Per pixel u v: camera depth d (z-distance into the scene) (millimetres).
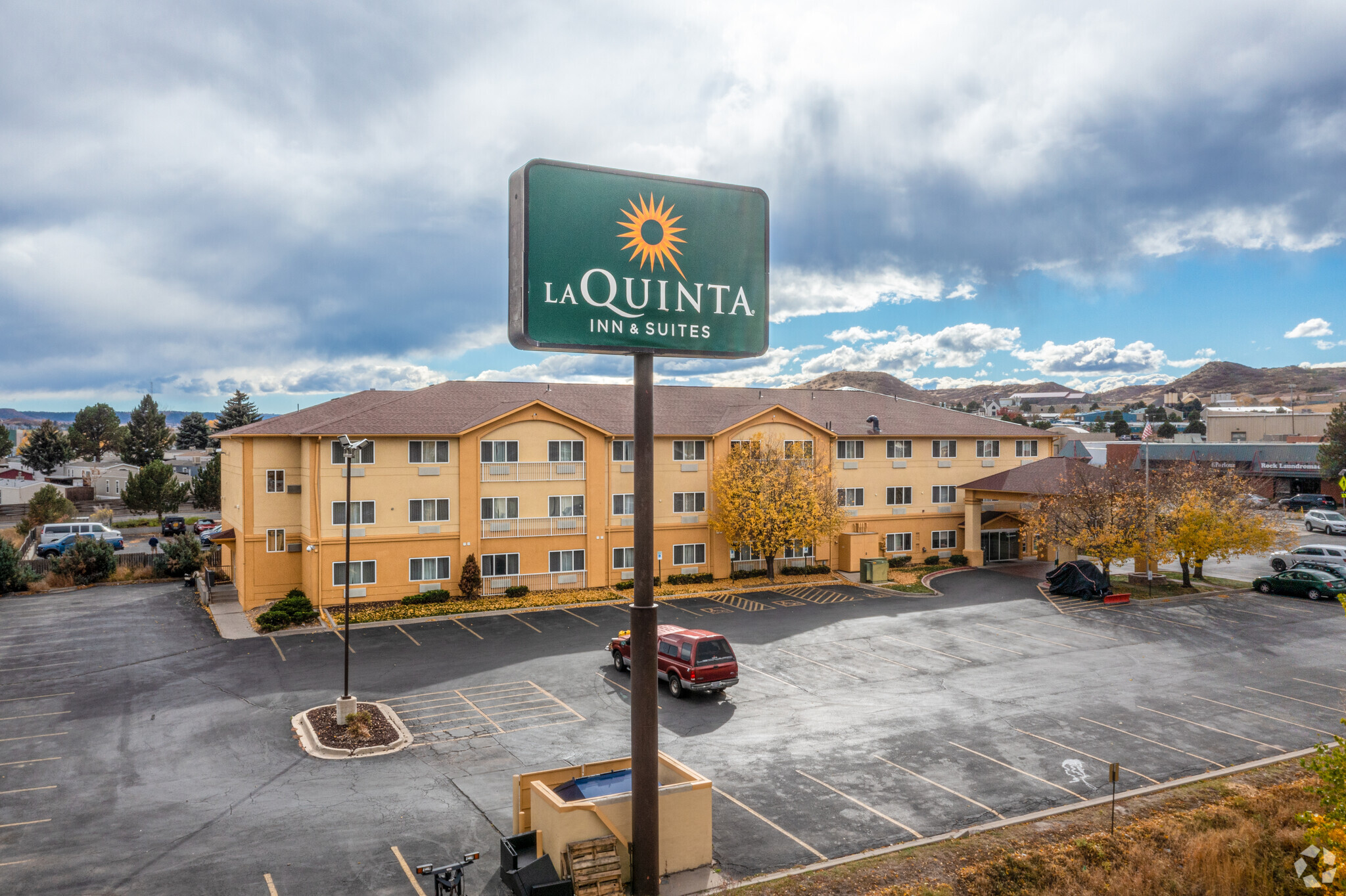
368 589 40188
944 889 14688
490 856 16047
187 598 44375
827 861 15914
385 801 18609
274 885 14758
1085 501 44188
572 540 44719
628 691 27266
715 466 48656
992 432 58156
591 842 14602
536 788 15648
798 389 60406
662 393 53438
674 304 14867
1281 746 22297
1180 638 34594
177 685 27906
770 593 45219
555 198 14016
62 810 18094
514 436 43438
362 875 15164
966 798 18844
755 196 15656
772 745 22250
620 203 14477
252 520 40094
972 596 44031
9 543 48312
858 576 49781
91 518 86312
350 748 21703
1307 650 32469
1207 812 17938
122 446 127562
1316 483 86625
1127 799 18828
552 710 25312
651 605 14656
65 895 14375
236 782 19766
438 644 33469
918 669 29953
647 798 14492
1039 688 27594
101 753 21688
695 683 26016
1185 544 43844
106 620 38469
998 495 52562
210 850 16141
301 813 17953
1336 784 12125
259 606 40219
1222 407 143250
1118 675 29062
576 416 44500
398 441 40719
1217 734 23125
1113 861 15961
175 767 20688
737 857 16109
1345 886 10625
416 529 41156
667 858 15422
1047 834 17000
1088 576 43719
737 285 15477
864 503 53719
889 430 54781
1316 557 48688
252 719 24438
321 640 34156
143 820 17562
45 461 115812
